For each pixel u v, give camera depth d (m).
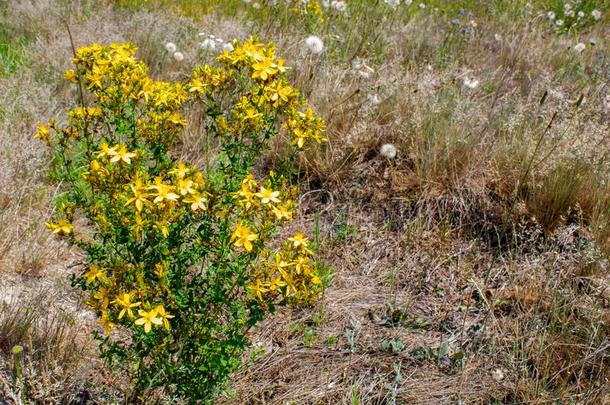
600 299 1.16
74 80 0.94
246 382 1.06
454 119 1.50
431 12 2.46
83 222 1.35
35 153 1.41
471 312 1.21
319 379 1.07
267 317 1.17
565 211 1.31
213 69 0.93
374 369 1.10
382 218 1.40
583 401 1.01
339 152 1.47
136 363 0.94
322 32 2.12
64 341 1.04
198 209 0.83
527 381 1.04
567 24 2.51
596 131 1.44
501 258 1.29
